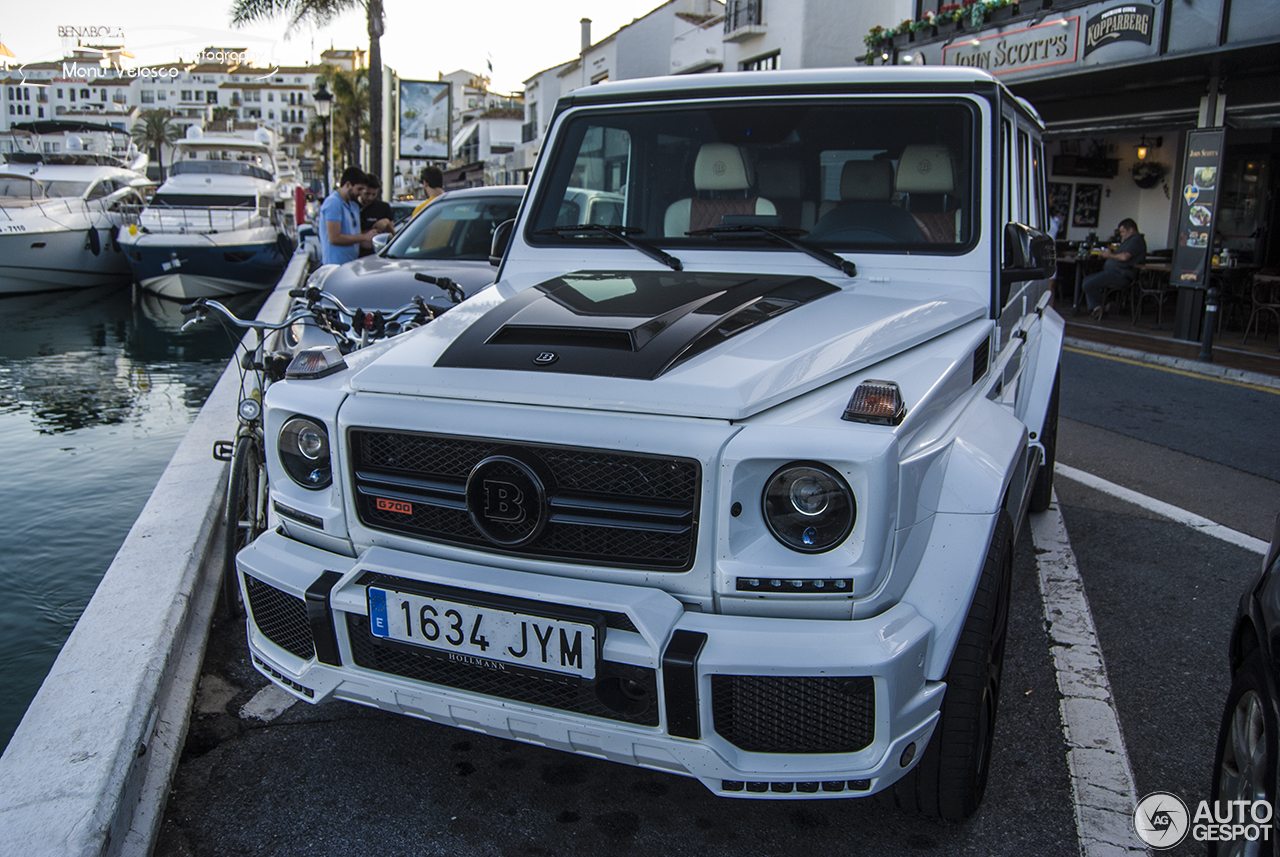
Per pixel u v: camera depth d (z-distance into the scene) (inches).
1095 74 461.1
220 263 746.8
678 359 85.7
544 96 1545.3
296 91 4822.8
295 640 94.0
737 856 92.4
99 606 128.5
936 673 82.2
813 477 76.8
